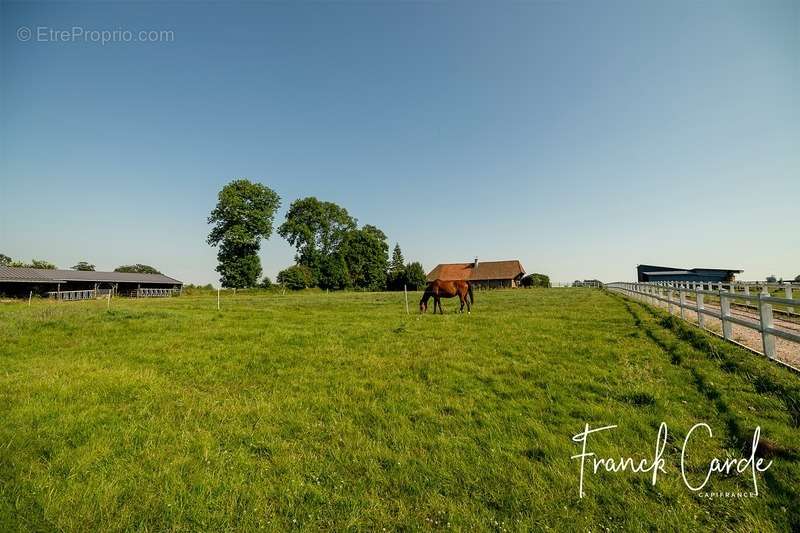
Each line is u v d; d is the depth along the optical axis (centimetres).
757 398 536
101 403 603
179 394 655
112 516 333
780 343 871
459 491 368
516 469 398
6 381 700
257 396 642
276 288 5912
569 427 490
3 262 7806
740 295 789
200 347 1024
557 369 741
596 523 324
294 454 440
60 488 367
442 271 8212
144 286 6203
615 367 741
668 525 319
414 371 773
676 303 1319
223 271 5712
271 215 6012
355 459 422
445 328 1256
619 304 2069
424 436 479
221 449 454
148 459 423
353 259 7275
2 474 387
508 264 7756
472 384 677
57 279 4778
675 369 701
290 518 332
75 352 981
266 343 1056
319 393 649
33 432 482
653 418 506
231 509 340
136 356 930
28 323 1290
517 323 1318
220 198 5650
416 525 322
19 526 314
